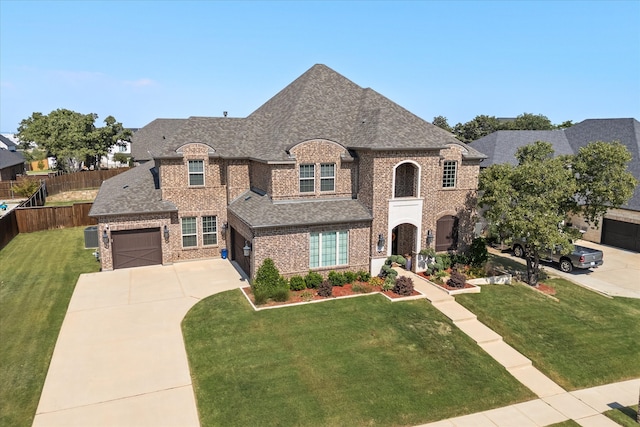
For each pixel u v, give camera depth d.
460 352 15.39
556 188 20.16
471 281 21.80
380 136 21.48
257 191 24.25
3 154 63.72
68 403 12.01
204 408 11.93
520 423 12.11
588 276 24.39
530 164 20.84
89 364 13.93
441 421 11.99
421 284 21.19
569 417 12.52
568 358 15.68
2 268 23.97
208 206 25.45
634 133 33.84
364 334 16.12
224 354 14.59
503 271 23.39
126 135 72.00
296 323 16.80
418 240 22.67
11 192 51.56
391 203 21.75
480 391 13.38
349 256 21.56
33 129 66.94
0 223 28.38
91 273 23.00
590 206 22.31
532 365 15.17
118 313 17.73
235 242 25.16
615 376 14.84
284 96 28.56
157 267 24.08
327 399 12.48
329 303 18.64
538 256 21.91
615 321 18.61
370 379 13.51
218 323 16.75
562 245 20.31
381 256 22.02
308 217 20.61
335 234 21.27
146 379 13.17
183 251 25.33
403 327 16.78
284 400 12.34
